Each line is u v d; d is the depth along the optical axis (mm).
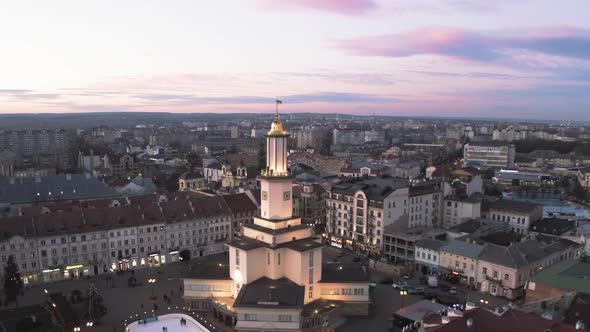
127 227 151375
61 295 122312
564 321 78875
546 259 133000
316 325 108000
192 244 165250
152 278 144500
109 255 149250
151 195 192375
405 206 169250
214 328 110812
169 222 159125
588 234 153375
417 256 149625
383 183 177625
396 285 134750
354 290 117250
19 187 193375
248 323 103375
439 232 163500
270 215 120500
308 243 118688
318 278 117938
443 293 129875
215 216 169500
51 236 140000
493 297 126000
